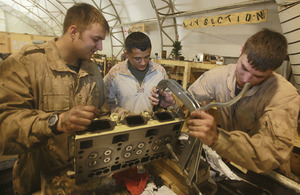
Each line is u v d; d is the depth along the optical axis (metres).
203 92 1.17
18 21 9.13
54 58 0.92
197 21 3.16
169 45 4.45
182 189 0.77
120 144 0.71
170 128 0.80
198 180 0.76
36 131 0.64
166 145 0.85
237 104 1.01
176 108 0.93
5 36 5.03
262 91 0.88
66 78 0.97
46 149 0.94
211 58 2.93
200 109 0.61
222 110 1.14
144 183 0.79
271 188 0.81
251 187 0.82
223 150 0.61
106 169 0.77
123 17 5.64
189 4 3.52
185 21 3.38
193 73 2.89
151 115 0.81
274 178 0.86
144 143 0.78
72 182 0.75
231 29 3.03
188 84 2.59
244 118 1.01
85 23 0.82
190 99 0.67
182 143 0.99
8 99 0.71
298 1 1.51
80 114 0.60
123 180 0.79
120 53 6.83
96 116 0.74
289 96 0.75
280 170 1.03
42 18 9.11
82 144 0.65
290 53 1.71
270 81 0.87
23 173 0.93
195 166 0.66
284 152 0.65
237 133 0.64
